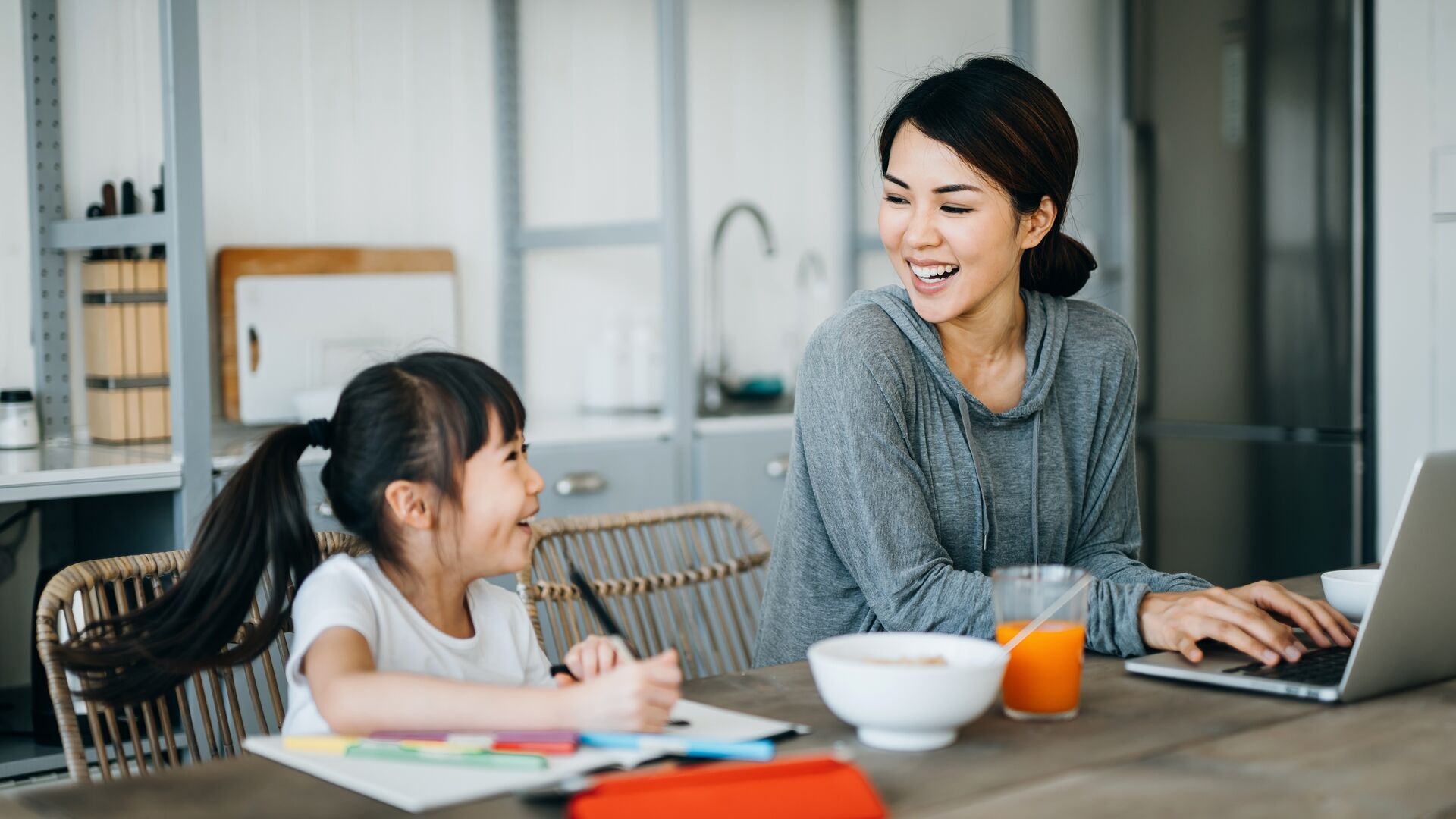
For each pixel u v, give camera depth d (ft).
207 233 8.52
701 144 10.94
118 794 2.73
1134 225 9.95
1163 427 9.98
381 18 9.25
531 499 3.65
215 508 3.56
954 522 4.57
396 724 3.00
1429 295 8.62
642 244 8.89
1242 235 9.37
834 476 4.38
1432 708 3.34
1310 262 9.03
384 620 3.48
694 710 3.32
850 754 2.95
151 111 8.43
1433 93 8.54
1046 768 2.84
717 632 8.08
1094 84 10.10
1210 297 9.59
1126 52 9.93
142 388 7.82
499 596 4.00
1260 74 9.21
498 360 9.88
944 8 11.86
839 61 11.78
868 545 4.26
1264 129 9.21
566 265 10.20
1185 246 9.71
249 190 8.70
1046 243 4.88
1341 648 3.93
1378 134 8.79
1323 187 8.94
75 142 8.14
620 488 8.47
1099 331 4.97
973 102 4.27
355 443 3.54
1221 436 9.59
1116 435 4.98
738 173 11.18
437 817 2.54
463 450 3.51
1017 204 4.37
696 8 10.88
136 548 7.34
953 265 4.38
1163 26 9.71
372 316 8.89
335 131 9.06
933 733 2.99
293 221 8.90
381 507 3.53
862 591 4.40
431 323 9.18
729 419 9.20
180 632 3.48
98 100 8.21
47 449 7.63
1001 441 4.68
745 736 3.04
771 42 11.37
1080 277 5.00
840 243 11.92
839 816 2.45
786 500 4.83
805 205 11.66
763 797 2.47
